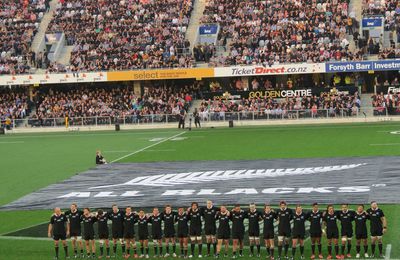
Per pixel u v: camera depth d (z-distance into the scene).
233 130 84.81
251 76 96.88
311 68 92.31
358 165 54.47
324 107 89.25
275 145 69.31
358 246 32.19
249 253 33.75
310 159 59.06
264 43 97.44
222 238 33.28
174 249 33.66
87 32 103.50
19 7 109.62
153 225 33.88
